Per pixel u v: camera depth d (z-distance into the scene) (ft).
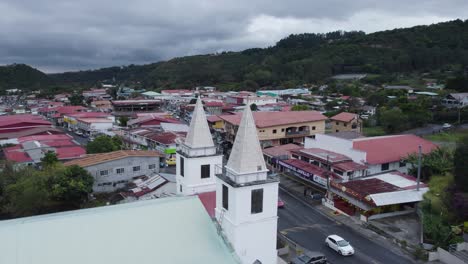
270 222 74.84
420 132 271.28
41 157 191.52
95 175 163.53
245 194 71.05
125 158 171.12
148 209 68.39
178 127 273.54
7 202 137.49
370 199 126.52
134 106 431.02
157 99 501.97
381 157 165.68
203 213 71.77
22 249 57.77
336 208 143.74
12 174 148.56
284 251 109.60
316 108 392.27
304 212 142.51
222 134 270.87
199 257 64.80
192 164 100.27
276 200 74.74
